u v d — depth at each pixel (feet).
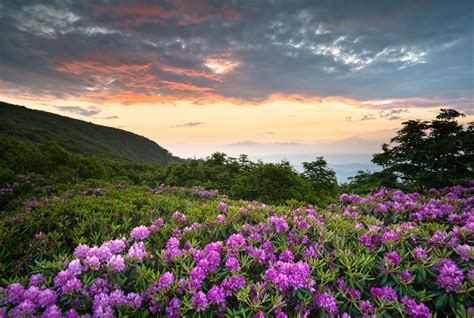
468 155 21.06
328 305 7.20
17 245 12.10
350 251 8.75
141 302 7.65
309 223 11.28
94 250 8.80
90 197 18.63
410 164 23.41
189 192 27.20
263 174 32.09
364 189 23.08
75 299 7.56
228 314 7.38
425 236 9.47
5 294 7.41
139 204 18.66
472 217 10.76
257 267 9.19
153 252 10.75
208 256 8.82
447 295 7.36
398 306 6.97
